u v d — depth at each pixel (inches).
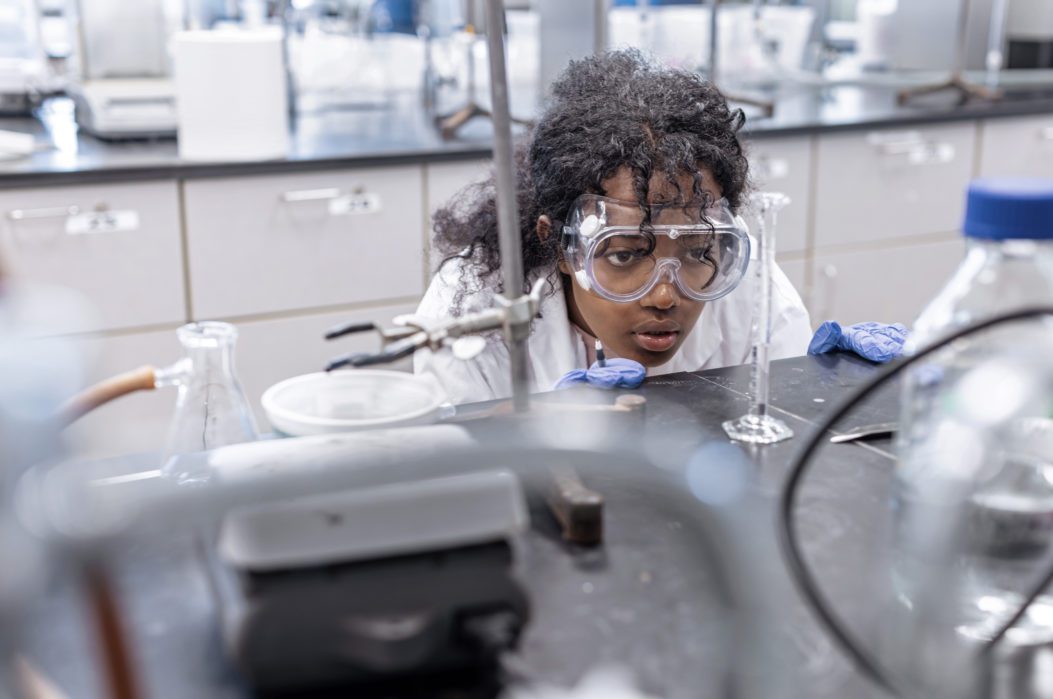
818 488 34.5
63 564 18.2
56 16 113.2
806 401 43.1
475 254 53.9
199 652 23.0
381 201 101.0
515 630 24.1
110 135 103.1
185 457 32.7
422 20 126.7
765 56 141.6
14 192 87.3
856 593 28.1
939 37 152.7
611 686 22.9
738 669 23.6
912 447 30.7
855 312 127.6
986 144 130.2
